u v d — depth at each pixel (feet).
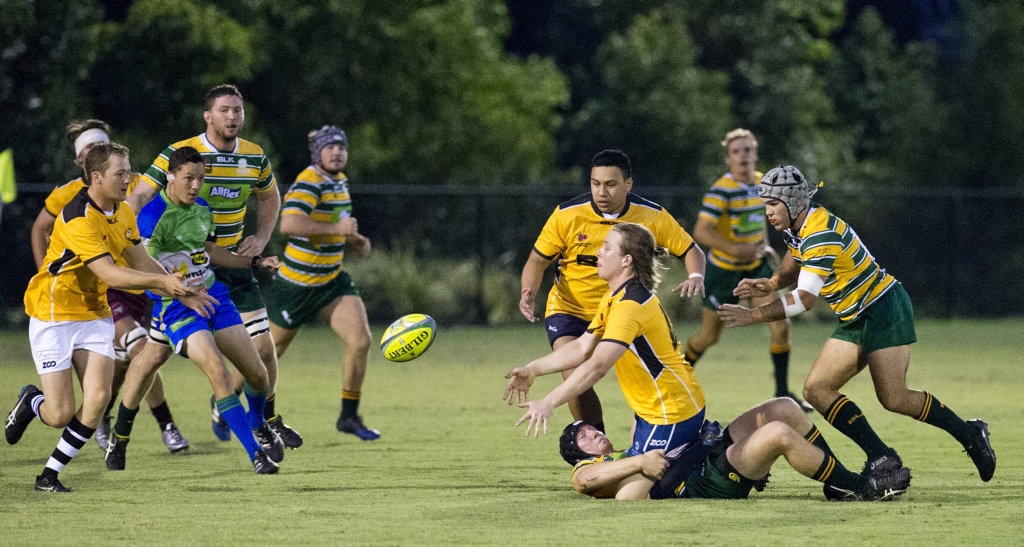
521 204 270.67
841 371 84.28
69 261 82.94
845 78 364.38
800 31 353.92
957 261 291.99
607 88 334.65
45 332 83.82
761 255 136.56
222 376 92.12
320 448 107.76
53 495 81.71
